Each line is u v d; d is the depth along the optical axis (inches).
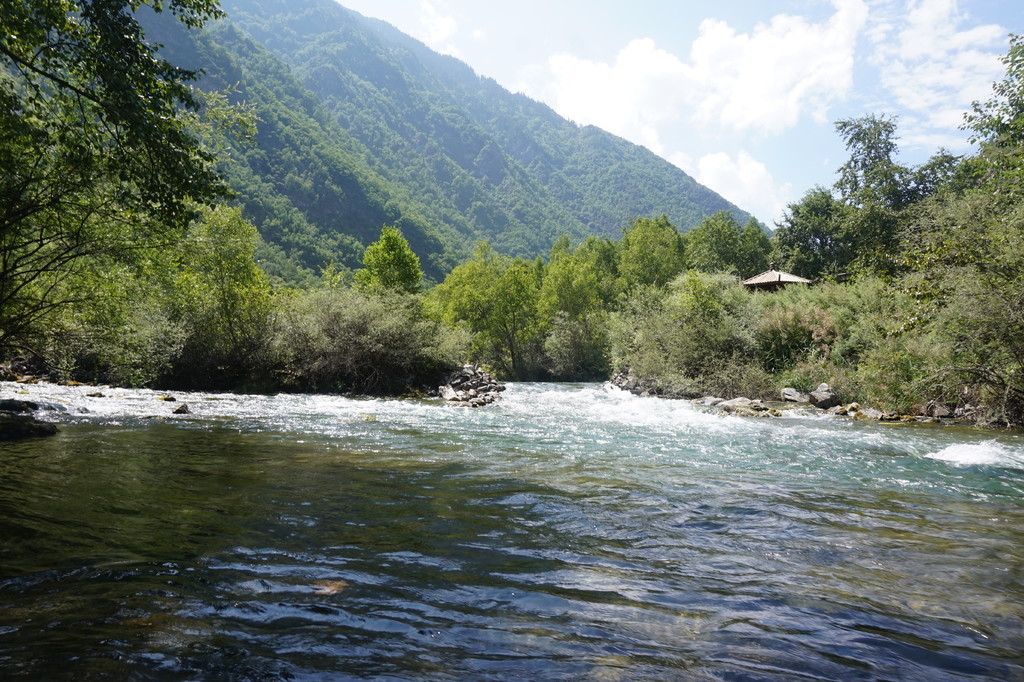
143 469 272.4
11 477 242.4
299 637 112.3
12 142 376.8
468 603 133.6
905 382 649.6
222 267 887.7
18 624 111.7
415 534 187.9
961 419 588.7
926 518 224.2
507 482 274.5
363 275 1521.9
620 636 118.0
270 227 5851.4
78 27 329.4
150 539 169.9
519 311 2060.8
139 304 576.7
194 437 384.5
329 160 7790.4
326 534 183.6
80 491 223.6
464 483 270.1
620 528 201.8
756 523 212.2
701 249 2268.7
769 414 646.5
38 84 348.8
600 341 1825.8
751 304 968.9
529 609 131.0
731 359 860.6
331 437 411.2
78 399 598.9
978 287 494.6
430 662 104.2
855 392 729.0
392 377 936.3
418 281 1529.3
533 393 997.8
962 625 127.8
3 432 343.3
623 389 1053.8
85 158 386.3
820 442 429.7
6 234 428.8
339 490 247.0
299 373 924.0
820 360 828.0
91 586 133.0
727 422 557.3
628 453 370.6
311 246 5925.2
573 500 241.0
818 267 1775.3
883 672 105.2
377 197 7746.1
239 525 189.2
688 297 958.4
